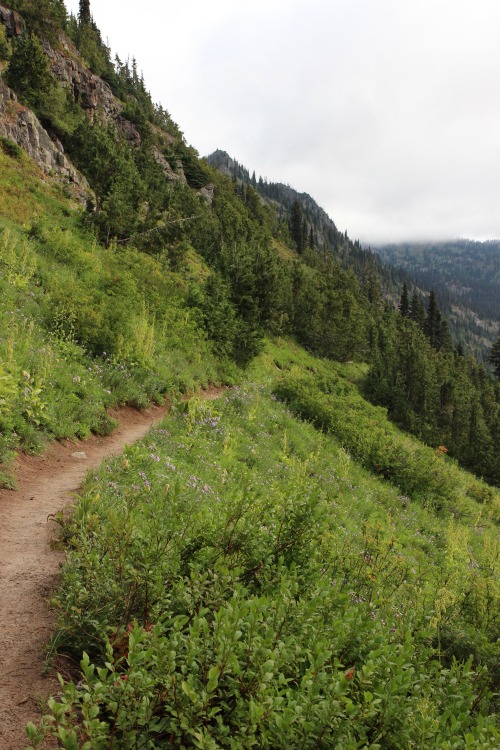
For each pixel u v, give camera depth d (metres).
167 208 45.94
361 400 30.48
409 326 82.50
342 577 5.35
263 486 9.29
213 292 26.16
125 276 20.80
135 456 7.68
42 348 10.95
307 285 51.84
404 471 17.92
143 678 2.44
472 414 48.56
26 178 31.45
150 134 88.44
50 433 8.66
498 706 3.90
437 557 10.64
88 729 2.26
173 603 3.44
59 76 66.62
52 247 20.39
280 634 2.99
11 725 2.68
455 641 4.71
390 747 2.65
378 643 3.18
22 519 5.65
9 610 3.82
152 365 15.27
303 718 2.34
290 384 23.28
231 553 4.02
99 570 3.60
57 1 78.00
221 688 2.73
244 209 108.94
